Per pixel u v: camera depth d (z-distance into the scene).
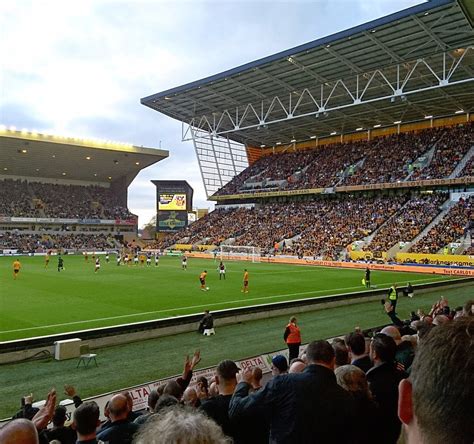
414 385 1.26
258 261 58.59
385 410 4.06
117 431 4.45
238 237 69.00
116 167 83.00
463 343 1.21
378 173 61.59
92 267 46.00
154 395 5.91
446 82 38.34
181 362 13.65
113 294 26.27
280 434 3.06
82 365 13.31
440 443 1.18
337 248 55.88
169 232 84.25
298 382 3.17
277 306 20.91
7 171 79.31
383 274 41.91
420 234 52.00
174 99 56.97
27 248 74.44
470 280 34.41
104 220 85.44
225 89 52.81
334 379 3.30
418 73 45.81
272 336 17.02
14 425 2.16
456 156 56.09
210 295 26.53
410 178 56.81
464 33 36.03
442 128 62.34
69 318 19.20
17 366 13.18
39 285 30.19
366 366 5.95
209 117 64.25
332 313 21.75
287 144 80.88
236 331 17.81
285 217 69.25
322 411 3.05
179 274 38.94
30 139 66.12
